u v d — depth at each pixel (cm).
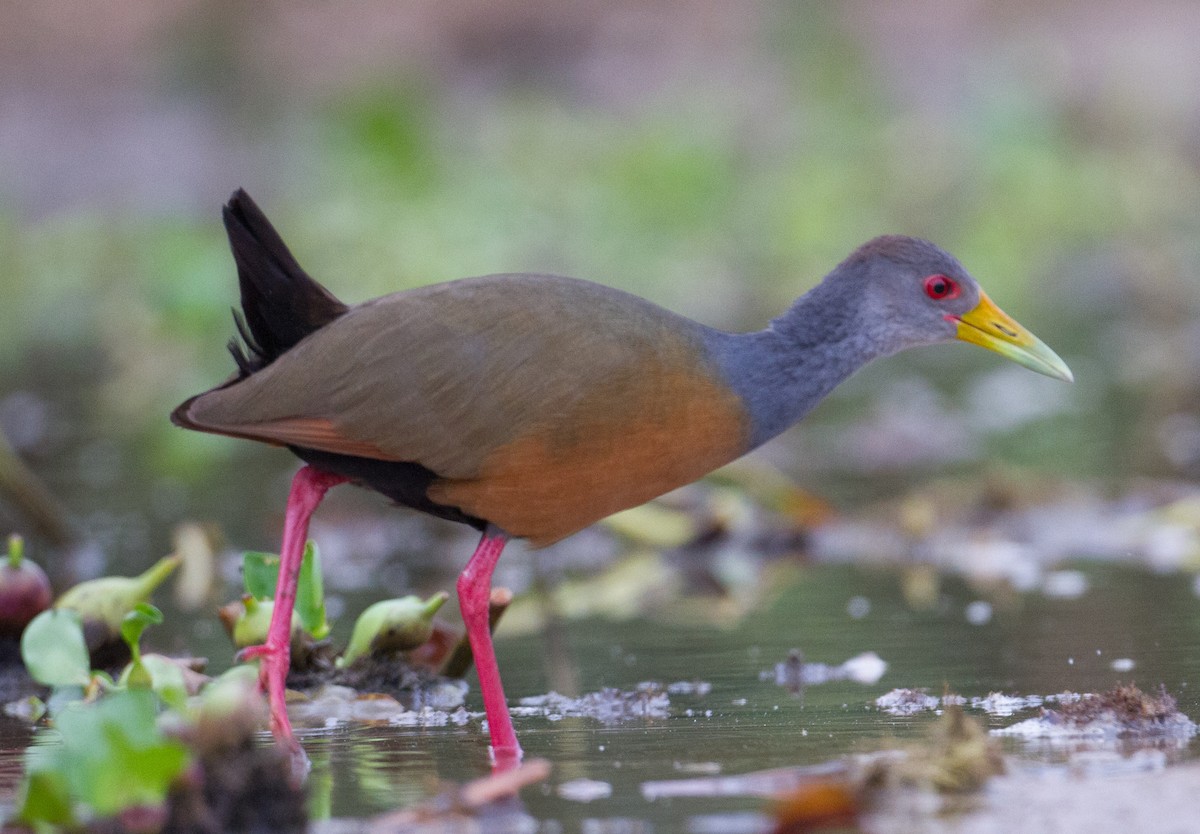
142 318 2112
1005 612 1001
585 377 751
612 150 2672
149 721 601
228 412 759
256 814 577
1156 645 884
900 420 1678
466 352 753
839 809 580
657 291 2405
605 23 3441
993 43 3338
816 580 1164
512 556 1301
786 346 813
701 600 1118
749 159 2777
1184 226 2631
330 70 3256
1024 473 1405
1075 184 2680
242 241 775
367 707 816
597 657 937
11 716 818
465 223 2339
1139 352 2034
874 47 3272
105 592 891
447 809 599
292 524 789
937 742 636
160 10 3362
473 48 3416
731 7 3438
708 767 664
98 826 568
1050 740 689
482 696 843
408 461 766
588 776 654
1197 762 642
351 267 2233
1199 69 3186
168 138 3097
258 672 770
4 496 1240
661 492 790
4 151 3081
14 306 2472
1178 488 1323
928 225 2575
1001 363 2131
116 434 1839
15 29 3334
